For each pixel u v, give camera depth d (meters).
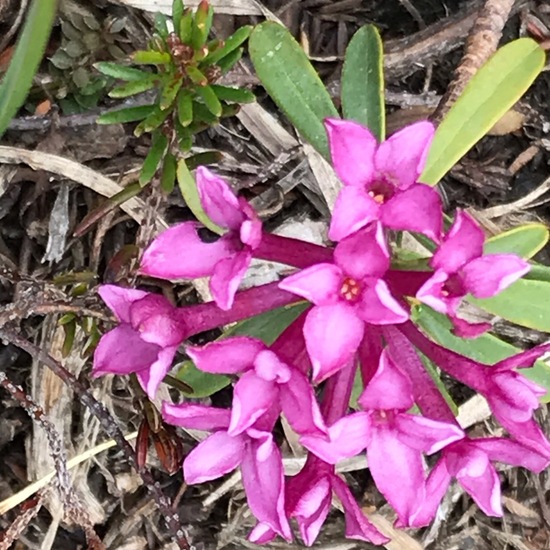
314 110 0.09
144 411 0.09
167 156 0.08
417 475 0.06
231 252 0.06
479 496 0.06
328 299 0.06
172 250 0.06
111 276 0.09
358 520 0.06
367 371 0.07
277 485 0.06
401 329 0.07
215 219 0.06
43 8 0.07
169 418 0.06
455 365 0.07
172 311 0.07
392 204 0.06
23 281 0.09
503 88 0.09
